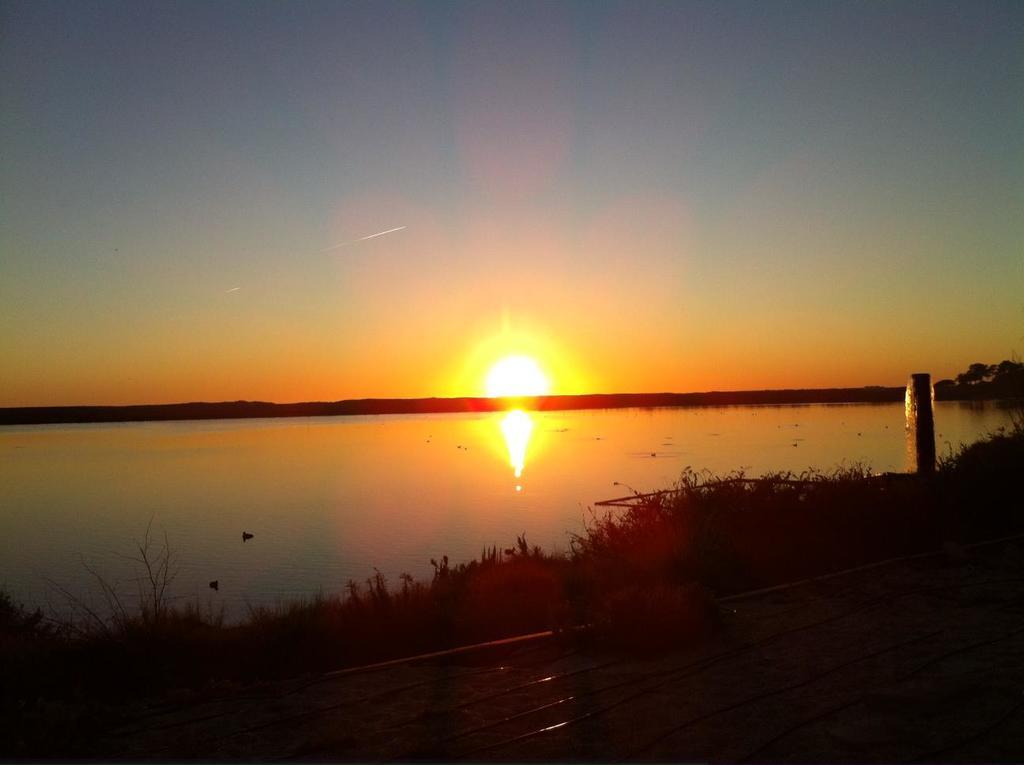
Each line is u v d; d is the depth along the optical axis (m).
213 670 7.69
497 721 5.82
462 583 10.27
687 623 7.54
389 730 5.74
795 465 35.41
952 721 5.40
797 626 7.88
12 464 62.09
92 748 5.61
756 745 5.18
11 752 5.46
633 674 6.75
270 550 22.66
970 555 10.62
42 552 23.92
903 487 12.55
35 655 7.49
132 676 7.32
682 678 6.55
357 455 64.38
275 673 7.62
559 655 7.47
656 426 92.38
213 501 36.97
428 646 8.31
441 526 25.53
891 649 6.96
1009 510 12.70
